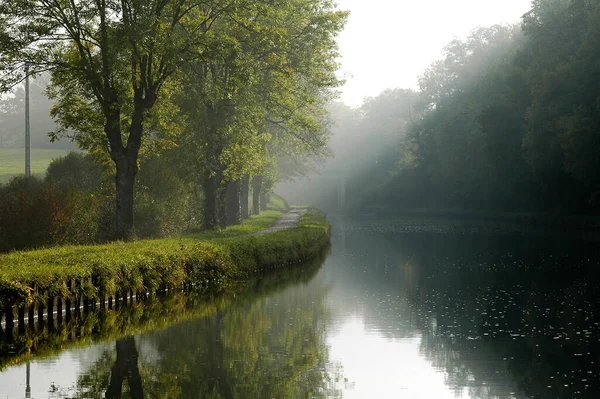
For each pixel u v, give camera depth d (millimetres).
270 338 15664
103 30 25188
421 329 16719
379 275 28188
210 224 37344
